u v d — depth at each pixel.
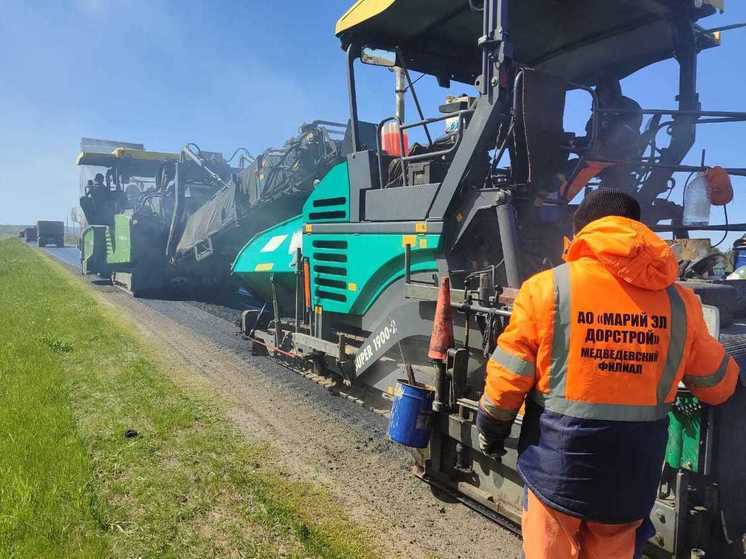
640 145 4.57
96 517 3.09
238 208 9.27
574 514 1.79
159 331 8.58
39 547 2.78
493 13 3.56
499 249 4.02
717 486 2.51
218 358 7.02
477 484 3.42
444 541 3.12
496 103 3.54
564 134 4.03
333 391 5.55
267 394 5.58
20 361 5.88
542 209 4.14
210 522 3.15
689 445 2.48
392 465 4.05
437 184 3.93
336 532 3.17
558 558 1.87
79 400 5.00
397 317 4.39
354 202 4.89
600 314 1.79
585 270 1.84
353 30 4.70
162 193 12.98
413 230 4.14
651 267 1.76
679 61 4.45
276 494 3.56
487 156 3.91
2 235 54.06
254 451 4.18
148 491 3.44
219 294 13.12
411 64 5.16
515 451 3.08
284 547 2.96
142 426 4.46
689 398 2.46
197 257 10.73
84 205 16.08
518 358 1.87
